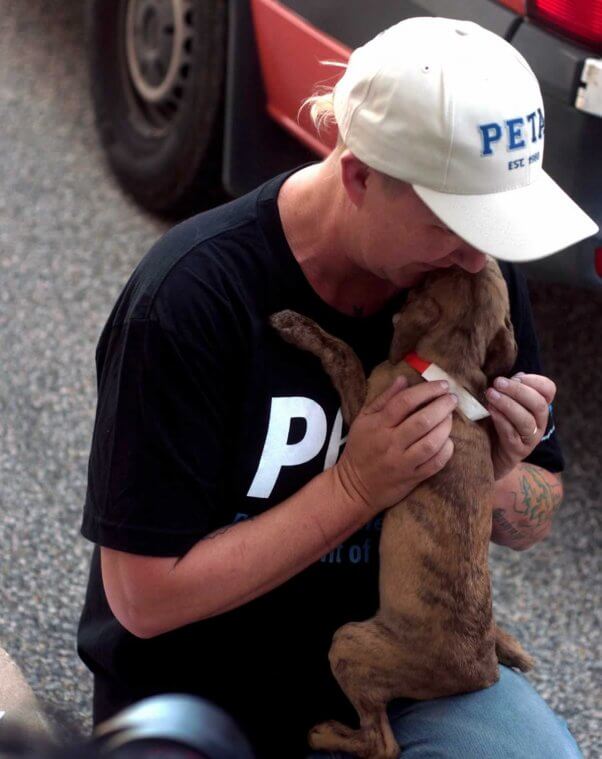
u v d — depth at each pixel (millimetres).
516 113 1697
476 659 2035
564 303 4367
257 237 1883
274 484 1952
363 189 1769
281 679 2074
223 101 4215
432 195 1698
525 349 2225
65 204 4816
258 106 3957
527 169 1735
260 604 2029
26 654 3035
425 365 2008
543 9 2934
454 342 2023
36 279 4406
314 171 1894
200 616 1935
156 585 1881
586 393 4027
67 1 6191
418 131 1675
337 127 1869
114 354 1870
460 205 1700
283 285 1895
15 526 3434
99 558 2162
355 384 1944
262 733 2080
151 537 1850
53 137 5223
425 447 1832
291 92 3744
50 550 3373
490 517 2068
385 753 2020
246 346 1865
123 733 1007
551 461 2291
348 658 2041
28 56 5789
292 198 1896
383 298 2010
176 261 1848
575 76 2883
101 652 2078
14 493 3543
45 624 3137
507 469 2111
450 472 2021
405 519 2033
